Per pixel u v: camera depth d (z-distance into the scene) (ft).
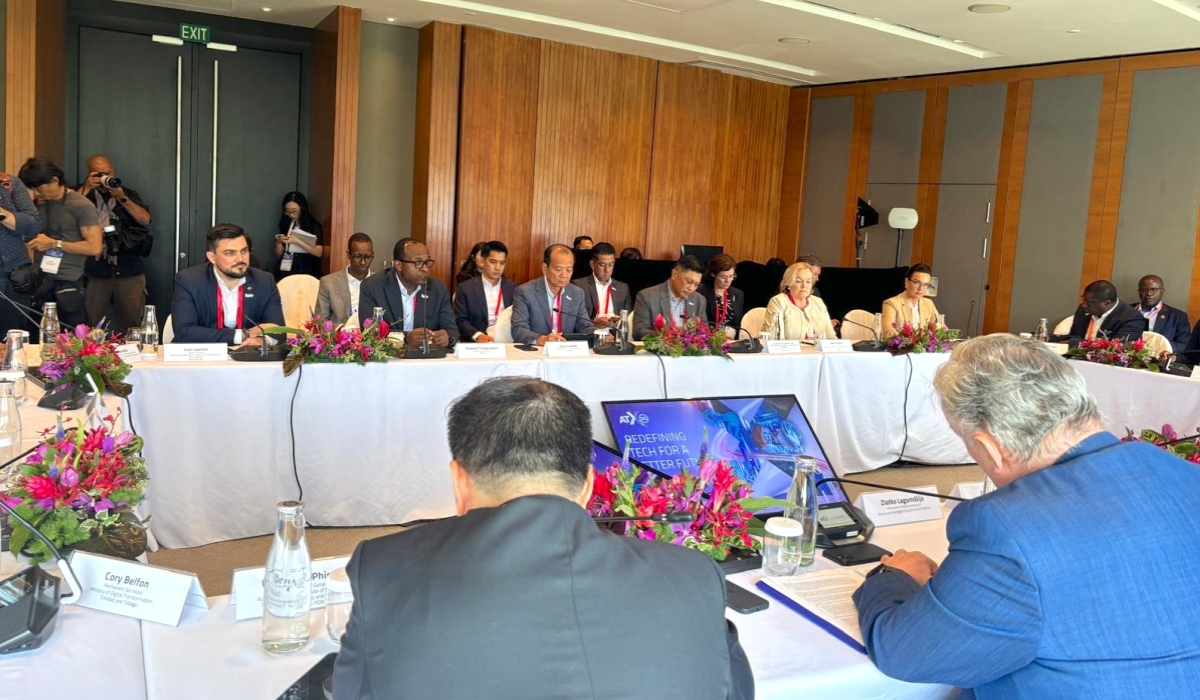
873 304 24.79
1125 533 4.14
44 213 16.99
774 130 32.78
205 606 4.90
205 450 11.28
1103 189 25.68
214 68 25.07
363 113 25.52
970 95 28.43
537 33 26.09
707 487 6.26
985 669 4.17
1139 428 15.52
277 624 4.46
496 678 2.97
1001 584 4.08
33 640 4.31
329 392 11.79
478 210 26.45
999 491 4.43
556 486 3.55
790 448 9.86
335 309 16.28
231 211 25.70
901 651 4.43
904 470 17.01
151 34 24.18
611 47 27.61
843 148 31.76
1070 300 26.48
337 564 5.00
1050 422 4.51
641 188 29.68
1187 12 20.30
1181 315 23.30
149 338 12.17
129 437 6.30
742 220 32.37
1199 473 4.47
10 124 20.30
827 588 5.64
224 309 13.84
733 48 26.89
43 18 20.92
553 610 3.10
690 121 30.45
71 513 5.48
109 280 21.94
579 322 17.06
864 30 23.48
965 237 28.76
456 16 24.45
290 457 11.75
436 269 26.05
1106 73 25.50
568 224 28.30
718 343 14.35
